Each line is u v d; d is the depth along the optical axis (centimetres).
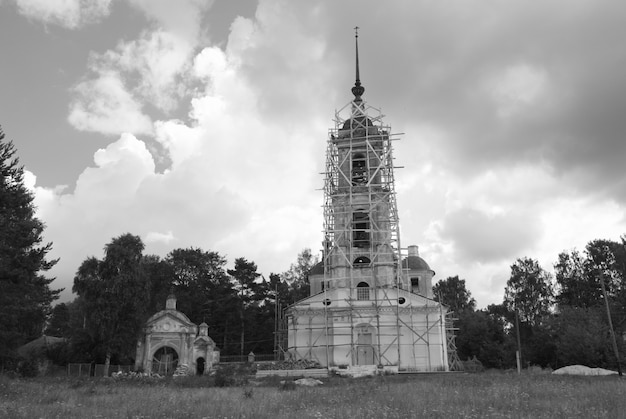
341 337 5459
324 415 1667
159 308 7781
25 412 1652
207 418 1602
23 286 4094
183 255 9244
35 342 6712
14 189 3991
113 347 5647
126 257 5938
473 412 1683
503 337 8406
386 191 5947
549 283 8938
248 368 5316
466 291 10775
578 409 1698
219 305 8675
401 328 5462
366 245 5853
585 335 5856
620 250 8181
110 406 1941
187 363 6031
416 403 1917
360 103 6656
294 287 9775
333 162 6100
